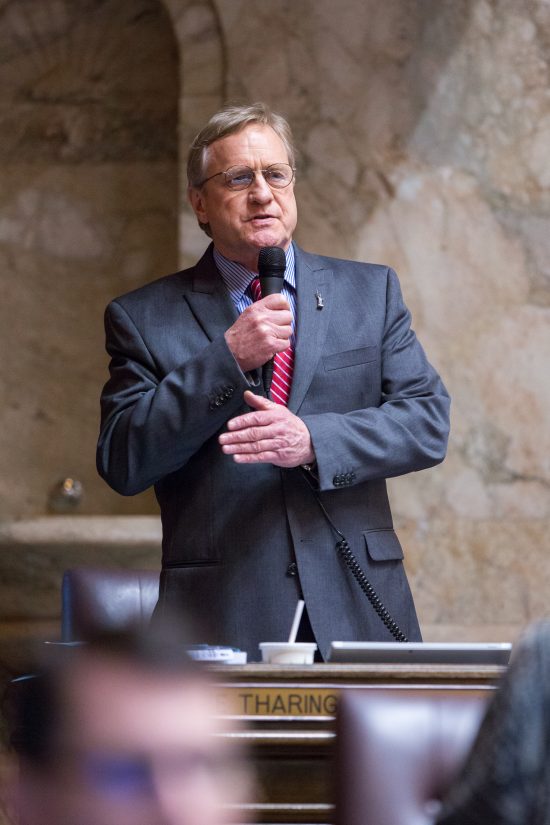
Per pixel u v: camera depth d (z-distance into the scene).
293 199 8.04
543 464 14.23
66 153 15.26
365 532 7.41
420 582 13.97
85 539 13.67
